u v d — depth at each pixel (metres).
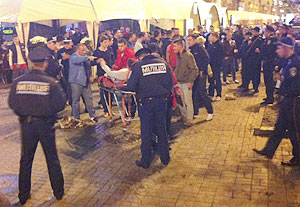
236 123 6.85
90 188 4.31
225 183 4.30
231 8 32.00
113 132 6.54
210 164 4.90
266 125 6.36
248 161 4.95
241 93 9.80
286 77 4.42
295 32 6.05
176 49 6.26
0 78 13.05
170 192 4.14
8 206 2.78
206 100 6.98
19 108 3.69
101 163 5.10
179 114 7.71
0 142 6.17
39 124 3.74
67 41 7.39
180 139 6.00
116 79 6.25
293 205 3.73
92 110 7.15
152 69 4.60
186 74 6.41
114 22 16.45
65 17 10.84
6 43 12.41
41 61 3.72
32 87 3.66
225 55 10.89
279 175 4.46
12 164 5.16
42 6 10.91
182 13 15.91
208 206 3.79
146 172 4.73
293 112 4.47
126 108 7.24
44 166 5.03
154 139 5.39
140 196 4.07
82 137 6.31
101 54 7.41
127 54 6.78
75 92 6.84
